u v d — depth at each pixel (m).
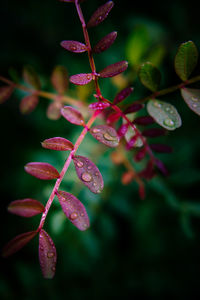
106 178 0.31
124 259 0.42
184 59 0.19
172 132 0.38
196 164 0.36
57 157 0.32
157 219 0.40
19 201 0.18
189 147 0.36
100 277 0.41
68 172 0.30
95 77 0.19
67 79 0.25
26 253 0.42
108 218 0.33
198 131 0.39
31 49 0.46
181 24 0.45
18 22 0.46
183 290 0.40
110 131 0.19
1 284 0.40
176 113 0.20
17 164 0.43
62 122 0.39
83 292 0.40
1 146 0.44
